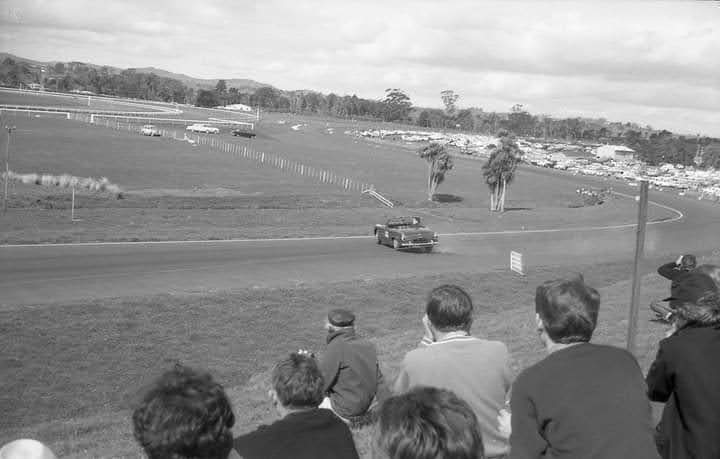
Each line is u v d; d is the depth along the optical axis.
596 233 55.91
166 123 145.12
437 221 57.78
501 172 71.38
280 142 137.25
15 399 17.41
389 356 18.08
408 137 196.38
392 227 42.12
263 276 30.81
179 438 2.63
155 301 24.33
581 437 3.22
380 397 7.31
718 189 116.06
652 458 3.17
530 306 29.81
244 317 24.67
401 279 31.33
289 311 26.00
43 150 80.88
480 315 28.33
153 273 29.59
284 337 24.03
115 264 30.73
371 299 28.59
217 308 24.89
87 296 24.75
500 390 4.55
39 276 27.33
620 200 90.06
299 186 74.69
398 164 114.25
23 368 18.89
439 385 4.44
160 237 38.19
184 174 74.38
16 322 21.00
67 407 17.56
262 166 89.38
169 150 95.19
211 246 37.50
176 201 56.44
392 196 74.88
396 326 26.34
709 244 52.84
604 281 35.44
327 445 3.99
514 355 14.94
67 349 20.27
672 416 4.26
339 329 7.25
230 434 2.84
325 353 7.12
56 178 58.06
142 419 2.69
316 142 149.25
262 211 54.25
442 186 91.56
